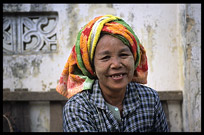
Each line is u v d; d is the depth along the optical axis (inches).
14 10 86.6
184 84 83.0
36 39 90.3
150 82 89.0
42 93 86.0
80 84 45.2
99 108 42.3
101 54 37.4
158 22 88.6
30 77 88.8
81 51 41.7
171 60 88.9
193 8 78.6
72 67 45.3
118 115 43.4
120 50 37.0
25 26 90.0
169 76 88.9
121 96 43.6
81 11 88.2
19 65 88.6
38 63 88.8
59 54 88.8
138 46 41.7
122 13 88.6
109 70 37.3
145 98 46.6
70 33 88.4
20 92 86.1
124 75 37.9
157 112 47.6
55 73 88.8
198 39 79.0
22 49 90.0
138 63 43.3
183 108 86.0
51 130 87.5
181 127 89.3
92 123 40.7
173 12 88.6
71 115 40.8
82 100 42.4
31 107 90.0
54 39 90.3
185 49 80.1
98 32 37.9
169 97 86.3
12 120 86.4
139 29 88.7
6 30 90.0
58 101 87.7
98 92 43.4
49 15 89.6
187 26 78.9
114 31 37.0
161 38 88.7
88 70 42.9
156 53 88.7
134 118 44.3
